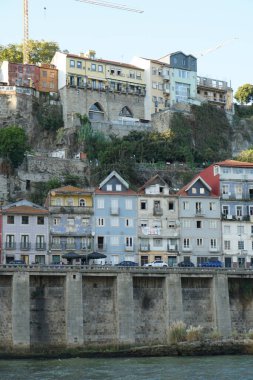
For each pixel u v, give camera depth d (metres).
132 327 109.56
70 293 107.88
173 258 136.00
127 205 136.00
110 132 197.12
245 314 119.50
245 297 119.88
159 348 105.06
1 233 127.75
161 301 114.88
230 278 119.38
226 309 115.69
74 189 136.88
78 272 108.94
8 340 105.56
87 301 111.19
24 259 128.50
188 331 109.00
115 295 111.88
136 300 113.69
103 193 135.38
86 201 135.62
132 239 135.00
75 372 87.50
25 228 129.50
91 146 186.38
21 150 170.88
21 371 88.56
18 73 198.62
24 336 103.88
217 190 143.12
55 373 86.69
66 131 190.25
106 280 112.81
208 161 195.25
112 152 180.00
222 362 96.19
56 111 196.75
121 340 108.69
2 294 107.38
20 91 193.50
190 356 103.69
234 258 138.75
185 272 114.88
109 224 134.50
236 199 142.25
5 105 191.88
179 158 189.25
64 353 104.69
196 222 138.38
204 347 105.31
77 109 197.50
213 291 116.62
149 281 114.81
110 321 111.56
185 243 137.00
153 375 84.81
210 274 116.69
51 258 130.25
